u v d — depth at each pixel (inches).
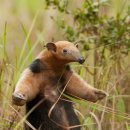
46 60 391.2
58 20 562.6
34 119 394.9
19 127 443.8
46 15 732.0
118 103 477.7
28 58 521.7
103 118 478.0
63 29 544.1
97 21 544.1
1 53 519.2
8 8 805.2
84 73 512.1
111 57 527.8
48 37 677.3
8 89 475.8
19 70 473.7
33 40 693.3
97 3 541.6
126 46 534.6
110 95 484.4
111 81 509.4
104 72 504.4
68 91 398.0
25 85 381.1
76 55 389.1
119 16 544.4
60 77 394.9
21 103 376.8
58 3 542.0
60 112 394.0
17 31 725.3
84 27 546.6
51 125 392.5
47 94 392.5
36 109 393.7
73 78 397.4
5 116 459.5
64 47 390.3
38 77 389.1
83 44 538.3
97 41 538.6
